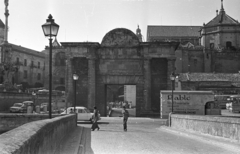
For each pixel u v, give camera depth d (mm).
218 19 97312
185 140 16297
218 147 13219
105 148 12961
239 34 93750
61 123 13414
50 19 14383
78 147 12719
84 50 46062
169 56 45312
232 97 55844
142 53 46156
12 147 3902
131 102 86750
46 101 69062
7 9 80000
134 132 22109
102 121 36469
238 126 13117
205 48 92625
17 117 26656
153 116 44562
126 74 46281
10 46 81000
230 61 91938
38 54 107562
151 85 46625
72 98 46562
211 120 16375
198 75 76938
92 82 45719
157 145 13992
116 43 46438
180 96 35031
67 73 47500
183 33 104250
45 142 7465
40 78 108375
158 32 104375
